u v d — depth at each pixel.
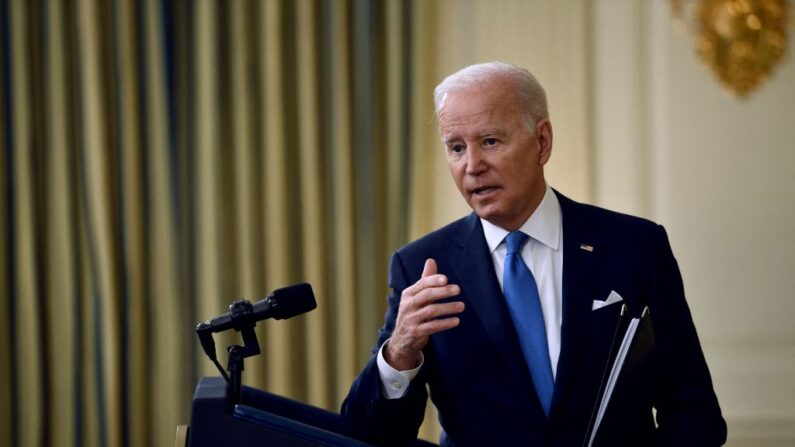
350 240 15.59
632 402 7.16
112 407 15.62
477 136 7.04
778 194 15.49
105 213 15.49
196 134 15.60
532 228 7.57
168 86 15.62
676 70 15.60
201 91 15.52
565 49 15.67
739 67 15.49
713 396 7.43
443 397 7.47
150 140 15.70
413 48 15.57
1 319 15.73
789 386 15.49
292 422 5.79
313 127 15.54
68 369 15.85
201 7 15.49
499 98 7.03
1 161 15.64
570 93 15.69
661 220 15.67
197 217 15.70
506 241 7.63
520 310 7.43
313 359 15.66
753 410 15.59
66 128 15.66
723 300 15.62
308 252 15.62
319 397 15.67
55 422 15.88
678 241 15.67
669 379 7.45
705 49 15.55
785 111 15.48
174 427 15.87
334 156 15.60
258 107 15.77
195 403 5.72
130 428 15.77
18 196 15.57
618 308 7.30
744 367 15.59
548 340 7.40
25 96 15.49
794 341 15.51
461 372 7.36
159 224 15.75
